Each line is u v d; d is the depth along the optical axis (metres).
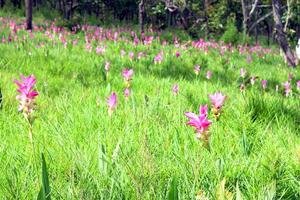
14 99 5.17
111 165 2.87
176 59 10.93
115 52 12.16
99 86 6.70
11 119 4.41
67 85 6.66
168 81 7.27
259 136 4.20
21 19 33.06
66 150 3.29
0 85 5.91
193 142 3.71
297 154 3.35
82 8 46.38
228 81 8.98
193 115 2.59
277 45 45.38
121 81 7.06
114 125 4.09
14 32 14.66
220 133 4.09
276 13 15.88
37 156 3.19
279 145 3.99
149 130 4.00
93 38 14.56
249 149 3.59
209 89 6.87
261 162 3.26
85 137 3.74
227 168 3.18
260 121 4.76
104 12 48.06
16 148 3.45
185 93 6.02
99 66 8.48
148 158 2.71
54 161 3.14
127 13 51.53
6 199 2.49
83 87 6.51
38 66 8.05
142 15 24.34
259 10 44.78
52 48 11.61
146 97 4.58
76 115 4.47
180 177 2.92
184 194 2.58
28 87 2.75
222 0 39.81
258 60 16.52
